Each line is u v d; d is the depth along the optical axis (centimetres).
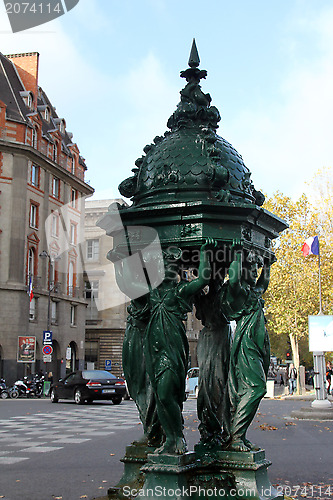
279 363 7094
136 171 446
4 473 652
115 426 1238
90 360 4484
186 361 376
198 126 432
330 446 890
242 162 434
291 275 3309
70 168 4253
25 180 3362
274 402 2312
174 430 359
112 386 2198
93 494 525
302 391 3050
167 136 442
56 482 591
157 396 362
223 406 407
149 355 367
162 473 345
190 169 392
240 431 382
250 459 368
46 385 3294
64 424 1295
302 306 3275
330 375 2861
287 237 3378
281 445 904
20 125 3559
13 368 3503
